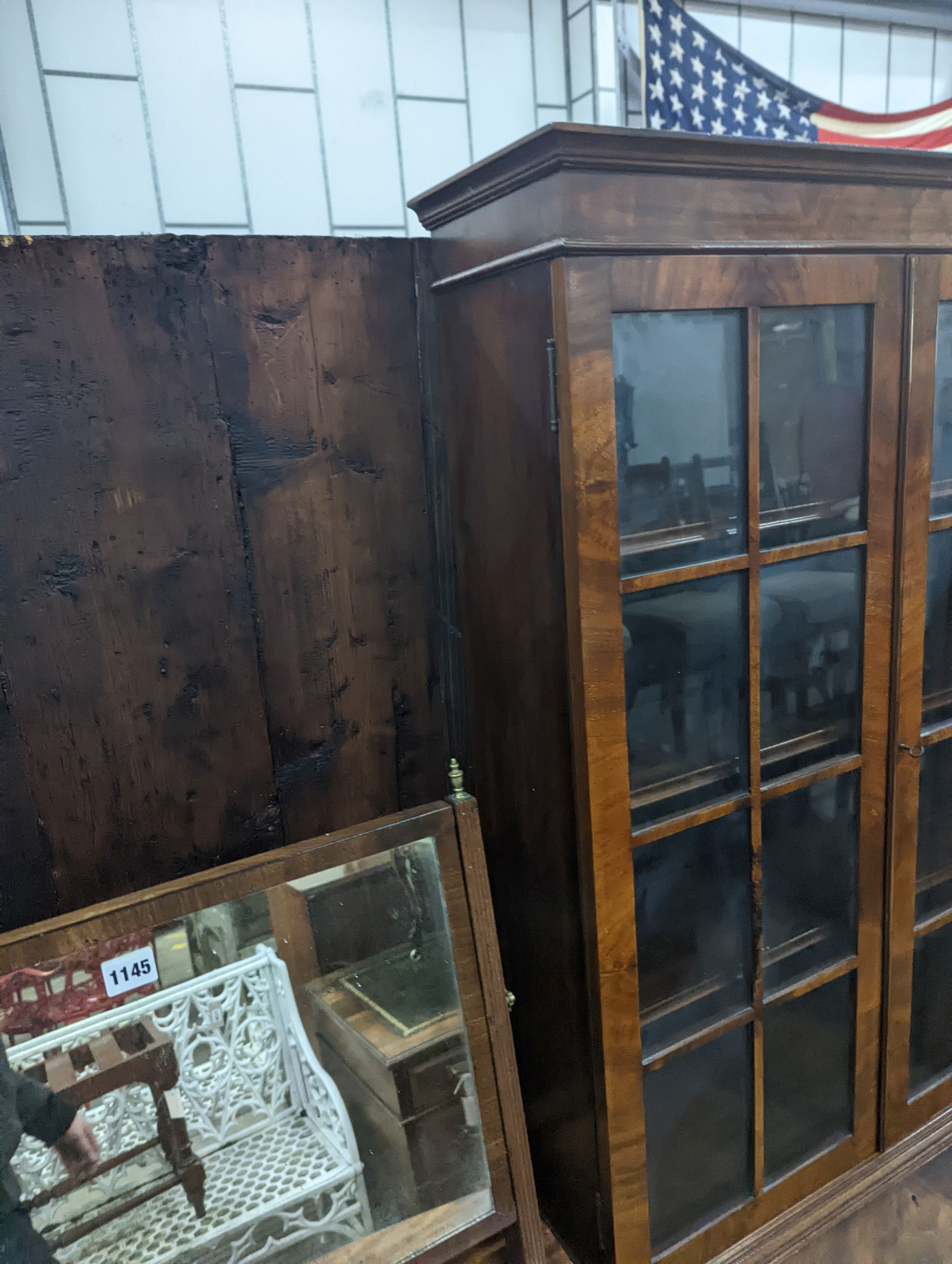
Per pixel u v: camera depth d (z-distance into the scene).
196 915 0.97
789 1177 1.25
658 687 0.99
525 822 1.14
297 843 1.04
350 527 1.17
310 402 1.11
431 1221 1.10
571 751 0.98
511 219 0.89
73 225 1.64
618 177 0.82
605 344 0.85
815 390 1.01
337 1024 1.06
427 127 1.88
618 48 1.75
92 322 0.97
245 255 1.04
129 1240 0.96
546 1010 1.18
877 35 2.11
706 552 0.98
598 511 0.88
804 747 1.12
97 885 1.10
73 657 1.03
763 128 1.58
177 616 1.08
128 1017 0.95
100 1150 0.94
